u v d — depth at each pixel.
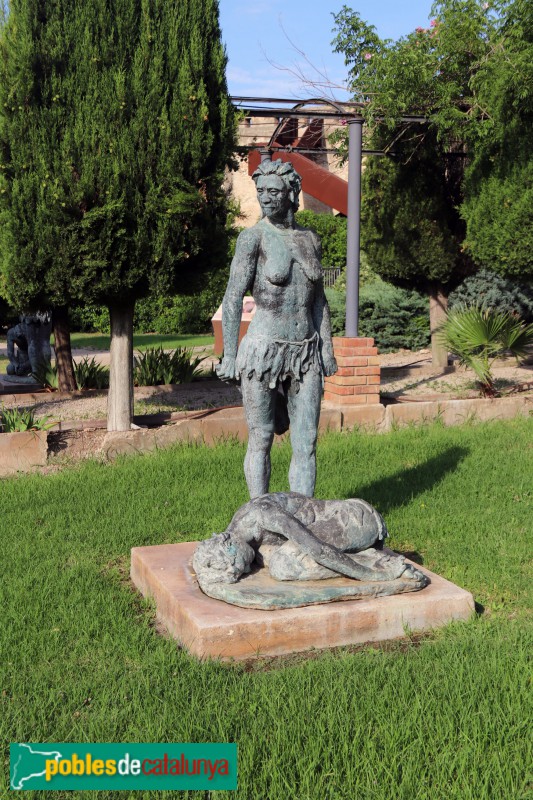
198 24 8.16
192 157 8.09
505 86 9.57
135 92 7.79
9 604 4.43
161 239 7.96
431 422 9.74
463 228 12.87
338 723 3.19
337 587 4.21
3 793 2.85
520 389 11.35
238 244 4.61
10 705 3.40
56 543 5.56
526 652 3.80
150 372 13.09
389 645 4.09
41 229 7.71
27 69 7.56
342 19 10.58
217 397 11.95
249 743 3.04
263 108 9.77
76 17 7.72
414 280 13.53
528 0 9.73
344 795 2.81
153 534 5.73
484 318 10.76
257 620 3.92
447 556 5.22
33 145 7.66
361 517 4.44
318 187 15.73
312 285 4.67
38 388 12.97
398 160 12.32
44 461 8.11
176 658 3.81
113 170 7.66
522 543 5.43
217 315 17.77
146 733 3.13
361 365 9.59
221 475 7.32
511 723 3.22
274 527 4.29
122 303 8.61
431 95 10.60
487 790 2.82
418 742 3.04
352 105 9.91
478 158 10.59
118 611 4.43
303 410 4.82
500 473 7.33
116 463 7.93
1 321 24.30
